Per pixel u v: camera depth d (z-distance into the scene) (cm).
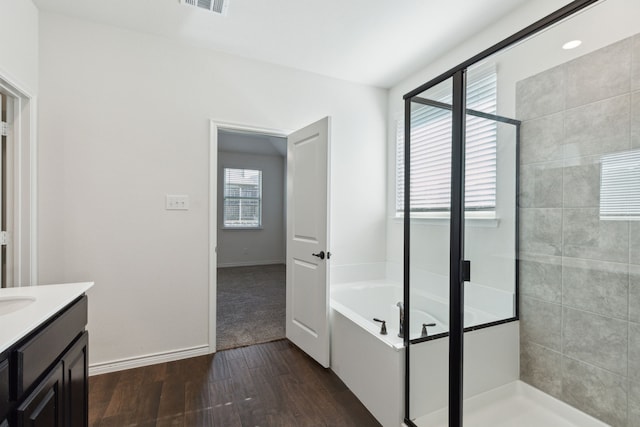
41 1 196
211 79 253
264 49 253
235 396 193
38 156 203
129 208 227
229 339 279
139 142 229
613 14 138
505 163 178
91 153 217
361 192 322
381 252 332
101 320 220
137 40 229
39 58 203
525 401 180
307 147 251
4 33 163
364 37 237
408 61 274
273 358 245
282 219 704
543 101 167
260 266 656
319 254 232
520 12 202
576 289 160
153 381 209
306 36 236
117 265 224
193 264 246
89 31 216
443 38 239
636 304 139
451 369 163
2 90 179
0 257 188
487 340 171
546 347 173
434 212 181
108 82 221
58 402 115
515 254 184
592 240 153
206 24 221
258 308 367
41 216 205
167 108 238
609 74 142
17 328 94
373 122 327
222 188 647
